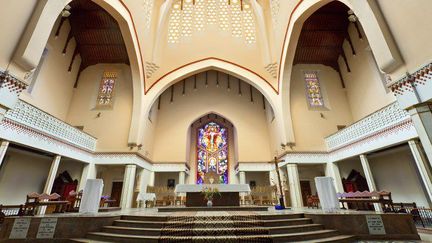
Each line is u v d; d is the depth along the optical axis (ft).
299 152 44.91
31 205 24.09
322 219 19.38
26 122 28.09
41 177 39.99
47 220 17.85
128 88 49.75
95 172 43.70
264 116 61.98
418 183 35.65
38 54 18.04
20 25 17.31
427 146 16.66
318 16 43.52
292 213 21.22
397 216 18.42
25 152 35.12
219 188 30.58
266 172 59.41
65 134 35.78
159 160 56.65
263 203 49.47
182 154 57.57
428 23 16.43
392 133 30.17
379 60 19.56
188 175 63.00
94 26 44.21
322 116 48.42
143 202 47.24
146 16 44.86
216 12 56.29
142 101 47.06
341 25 45.80
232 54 52.90
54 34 41.11
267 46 50.42
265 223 18.22
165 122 60.64
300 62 52.70
